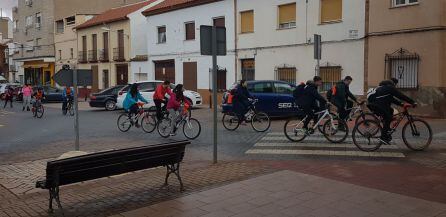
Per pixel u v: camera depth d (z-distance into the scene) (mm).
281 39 22594
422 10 16344
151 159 6551
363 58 18750
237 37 25250
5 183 7906
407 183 6922
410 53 16812
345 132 10992
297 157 9383
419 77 16641
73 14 49375
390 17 17344
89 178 5926
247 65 25141
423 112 16609
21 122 20031
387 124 9703
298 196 6293
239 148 10805
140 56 34656
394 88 9641
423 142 9797
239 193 6535
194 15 28422
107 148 11477
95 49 41688
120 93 23828
